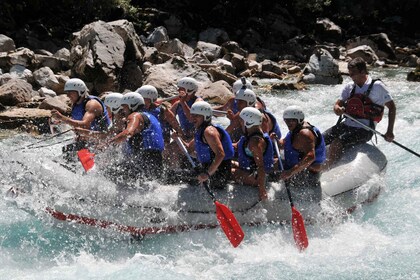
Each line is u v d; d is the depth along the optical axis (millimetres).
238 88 13273
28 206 11023
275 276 10117
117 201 10680
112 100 11555
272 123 12359
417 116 19484
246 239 11117
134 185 10961
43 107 19500
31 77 21953
